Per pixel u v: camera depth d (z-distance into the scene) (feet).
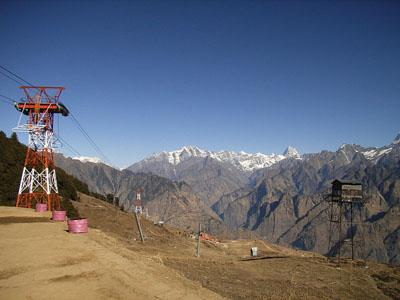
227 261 192.75
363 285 156.56
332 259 249.55
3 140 337.52
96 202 443.73
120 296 60.95
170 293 67.67
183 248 254.27
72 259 77.77
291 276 158.40
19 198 213.87
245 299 103.09
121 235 250.78
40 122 214.90
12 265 71.31
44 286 61.52
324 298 121.19
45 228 118.52
